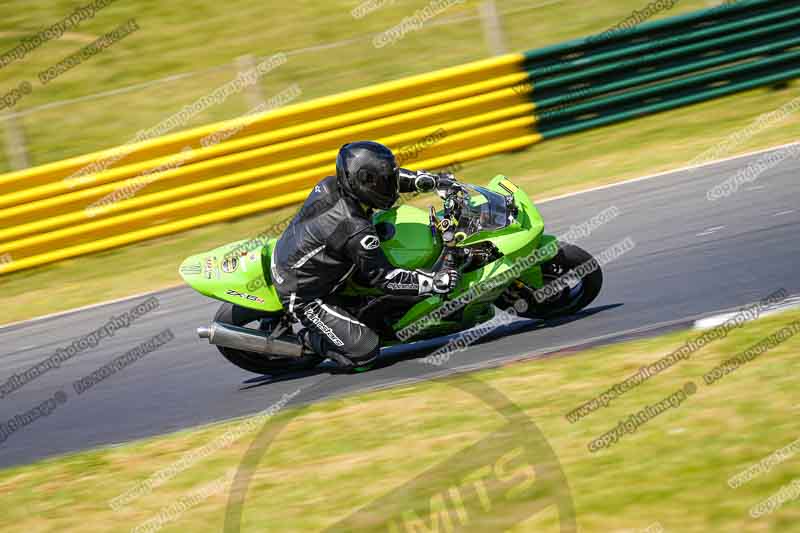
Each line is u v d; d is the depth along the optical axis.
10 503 15.06
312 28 44.84
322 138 30.86
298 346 18.19
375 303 17.89
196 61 43.25
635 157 29.44
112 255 29.84
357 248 16.81
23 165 33.25
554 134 32.41
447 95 31.38
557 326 18.53
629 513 11.15
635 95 32.66
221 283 18.06
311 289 17.53
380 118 31.12
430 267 17.84
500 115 31.83
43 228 29.59
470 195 18.19
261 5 47.50
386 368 18.39
